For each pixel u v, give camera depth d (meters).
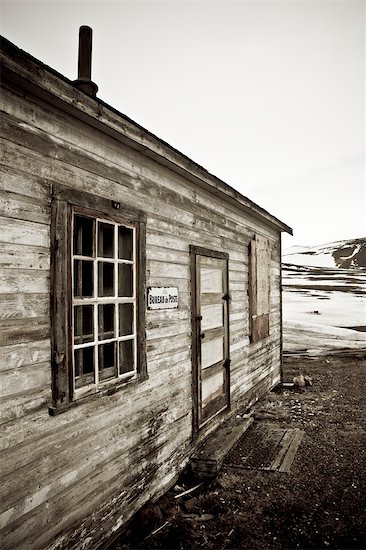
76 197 2.86
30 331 2.48
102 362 3.44
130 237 3.59
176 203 4.48
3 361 2.28
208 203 5.41
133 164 3.66
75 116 2.89
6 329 2.31
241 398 6.56
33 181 2.54
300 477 4.23
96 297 3.06
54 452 2.60
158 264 4.04
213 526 3.33
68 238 2.78
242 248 6.82
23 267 2.44
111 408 3.20
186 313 4.66
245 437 5.44
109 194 3.29
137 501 3.48
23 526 2.33
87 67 3.64
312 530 3.26
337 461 4.64
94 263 3.05
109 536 3.07
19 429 2.35
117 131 3.16
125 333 3.54
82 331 3.35
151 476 3.73
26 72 2.27
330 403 7.34
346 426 5.95
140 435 3.59
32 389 2.46
